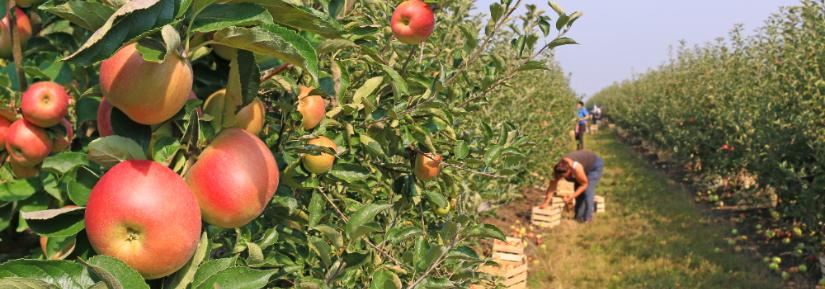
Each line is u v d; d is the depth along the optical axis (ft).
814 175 24.41
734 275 21.18
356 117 8.06
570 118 63.67
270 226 6.52
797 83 25.81
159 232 2.80
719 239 26.32
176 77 2.91
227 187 3.18
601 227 29.86
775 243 25.48
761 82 31.96
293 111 5.74
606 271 22.31
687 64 53.42
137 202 2.77
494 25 8.27
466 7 12.07
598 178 31.76
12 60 5.00
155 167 2.95
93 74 5.15
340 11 6.98
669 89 55.57
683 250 24.53
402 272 7.84
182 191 2.97
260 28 3.01
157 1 2.75
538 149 37.04
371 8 9.05
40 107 4.07
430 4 7.59
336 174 7.06
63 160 3.78
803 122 24.09
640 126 71.67
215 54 3.82
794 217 25.54
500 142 8.86
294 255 7.13
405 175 8.98
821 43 23.88
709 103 40.70
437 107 7.78
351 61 8.35
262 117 4.07
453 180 9.82
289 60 3.20
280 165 5.92
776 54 30.96
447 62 11.91
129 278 2.78
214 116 3.51
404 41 7.30
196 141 3.25
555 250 25.79
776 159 26.11
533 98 37.35
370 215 5.81
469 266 7.94
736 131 33.01
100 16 2.93
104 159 3.09
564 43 8.07
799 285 20.44
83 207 3.15
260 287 3.57
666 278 20.94
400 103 7.77
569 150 65.36
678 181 44.86
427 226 10.32
